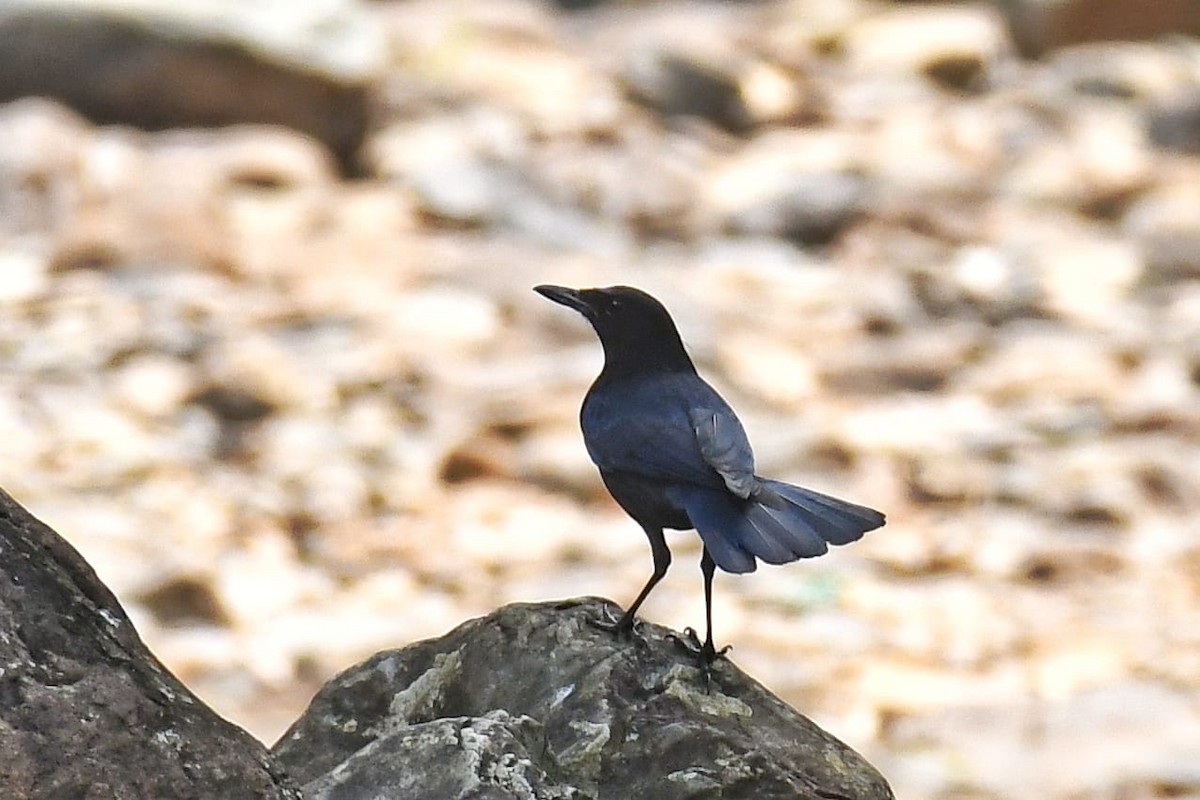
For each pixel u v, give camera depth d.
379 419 18.45
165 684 5.29
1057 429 19.03
